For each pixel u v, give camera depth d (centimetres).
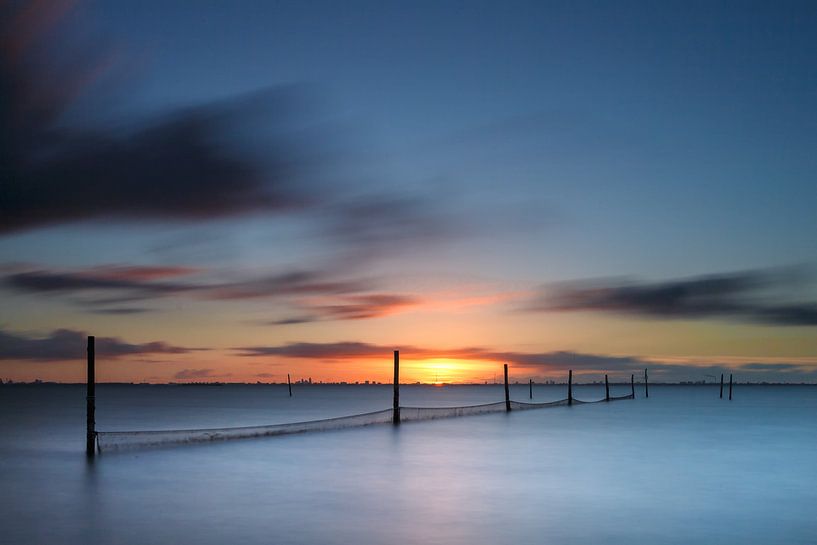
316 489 2709
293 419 8612
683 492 2633
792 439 4991
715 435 5356
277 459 3694
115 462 3594
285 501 2456
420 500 2475
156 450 4138
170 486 2789
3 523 2114
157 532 1984
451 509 2303
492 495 2566
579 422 6875
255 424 7588
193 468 3334
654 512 2252
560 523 2086
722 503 2414
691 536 1928
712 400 15688
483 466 3397
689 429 5981
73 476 3086
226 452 4034
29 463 3562
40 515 2231
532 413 8644
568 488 2733
